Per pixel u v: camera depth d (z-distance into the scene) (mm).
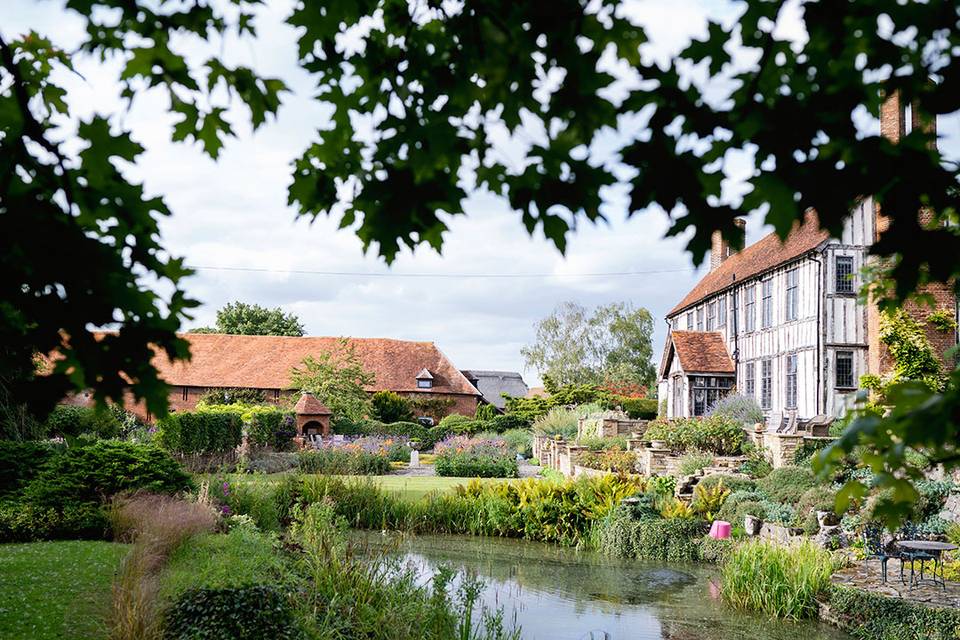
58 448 14609
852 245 22734
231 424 27156
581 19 2258
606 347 57281
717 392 29109
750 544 12711
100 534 11672
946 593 10492
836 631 10336
